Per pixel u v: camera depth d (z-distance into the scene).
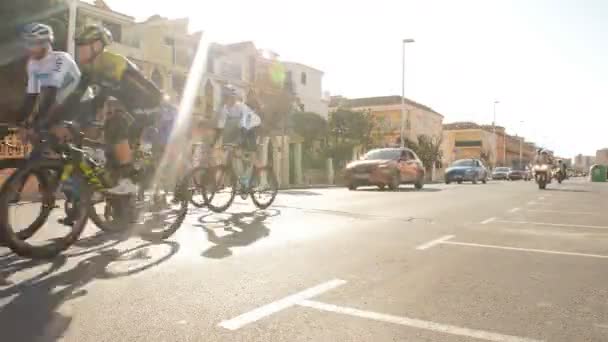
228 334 2.58
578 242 5.74
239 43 35.25
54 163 4.19
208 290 3.38
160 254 4.51
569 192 17.42
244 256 4.53
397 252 4.90
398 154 18.39
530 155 134.62
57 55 4.37
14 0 8.63
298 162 35.53
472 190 17.95
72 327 2.64
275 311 2.96
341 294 3.35
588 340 2.60
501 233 6.39
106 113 5.13
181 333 2.58
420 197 12.87
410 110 60.03
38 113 4.30
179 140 6.24
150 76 27.72
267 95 34.62
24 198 4.00
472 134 82.62
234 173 7.78
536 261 4.59
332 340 2.53
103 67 4.88
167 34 28.69
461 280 3.81
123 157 4.94
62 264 4.01
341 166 38.78
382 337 2.58
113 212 5.05
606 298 3.38
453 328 2.74
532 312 3.04
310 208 9.01
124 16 26.31
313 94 42.91
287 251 4.81
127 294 3.25
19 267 3.88
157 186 5.39
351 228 6.53
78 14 23.66
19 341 2.43
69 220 4.43
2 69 7.87
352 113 42.88
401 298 3.29
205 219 6.97
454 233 6.31
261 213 7.93
